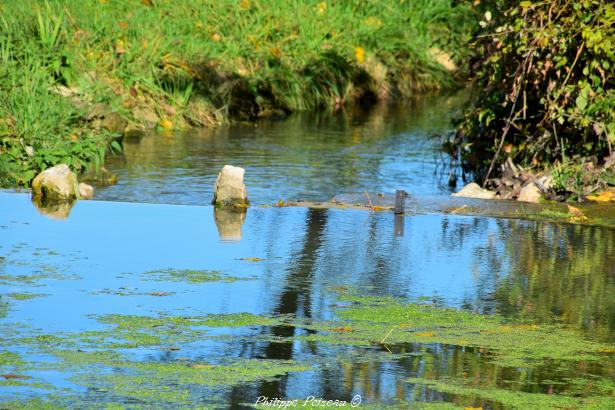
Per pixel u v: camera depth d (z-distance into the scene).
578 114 21.06
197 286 14.52
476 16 45.97
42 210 19.44
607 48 20.08
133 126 30.86
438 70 45.19
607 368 11.66
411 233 18.23
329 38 41.69
